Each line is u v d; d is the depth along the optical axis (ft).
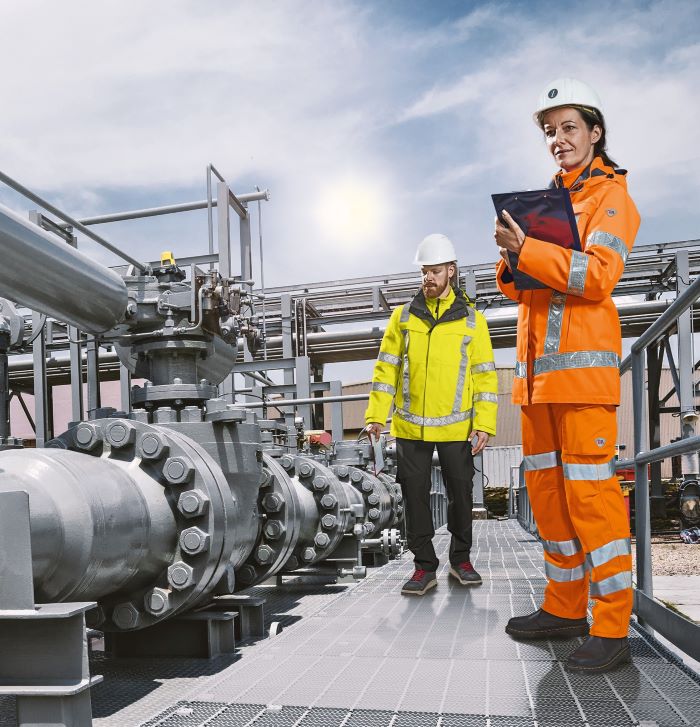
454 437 13.37
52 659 4.90
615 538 7.34
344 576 14.64
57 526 6.03
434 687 6.57
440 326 13.64
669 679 6.70
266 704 6.16
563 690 6.41
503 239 7.26
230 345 11.56
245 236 20.90
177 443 7.84
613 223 7.40
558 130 7.86
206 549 7.54
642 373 10.35
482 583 13.11
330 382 31.91
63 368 47.44
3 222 6.72
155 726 5.67
